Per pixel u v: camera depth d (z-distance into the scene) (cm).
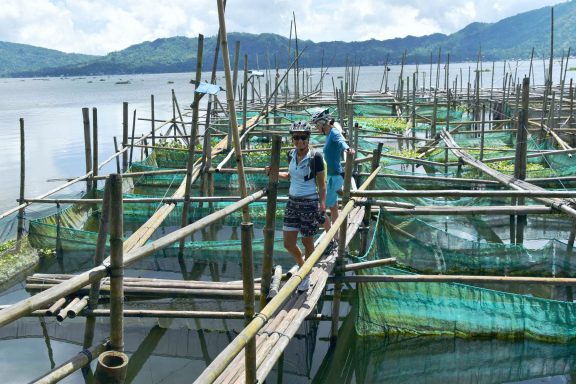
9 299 1059
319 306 999
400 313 843
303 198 736
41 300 429
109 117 4700
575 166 1608
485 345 821
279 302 495
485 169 1511
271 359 540
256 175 1808
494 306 818
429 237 1111
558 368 789
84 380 753
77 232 1212
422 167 2136
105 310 746
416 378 787
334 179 873
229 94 648
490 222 1279
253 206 1410
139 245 920
